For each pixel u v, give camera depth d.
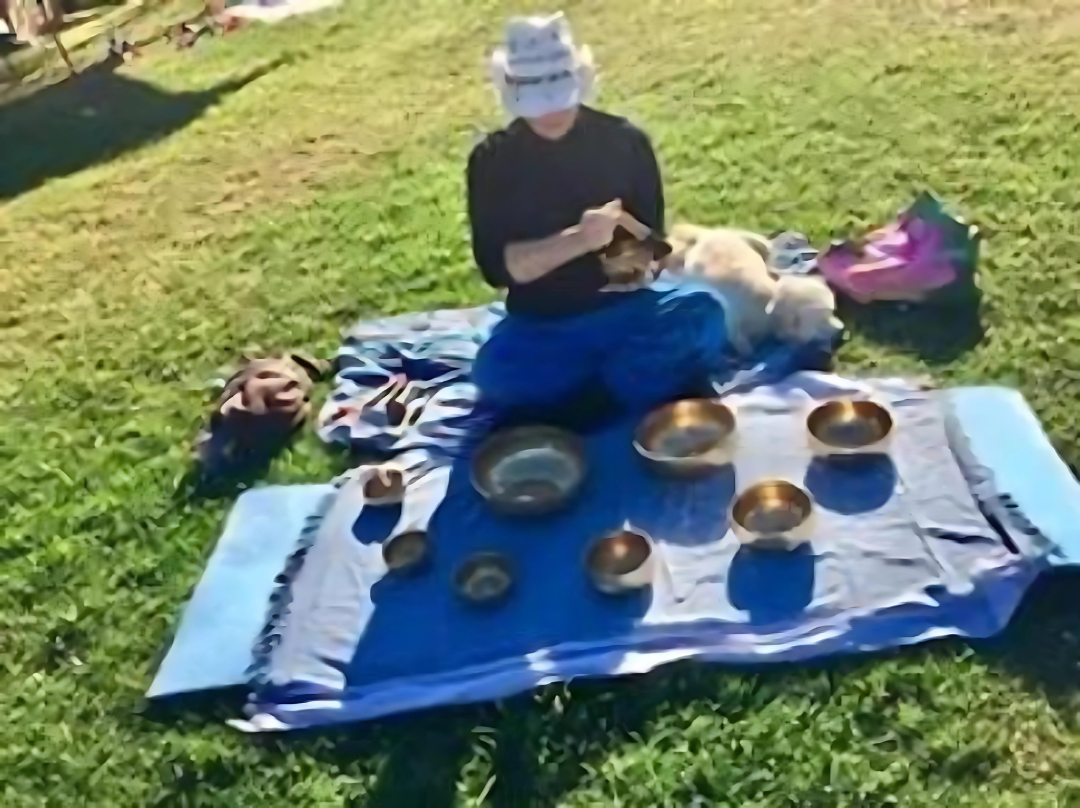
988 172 4.83
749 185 5.06
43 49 8.91
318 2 8.98
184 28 9.05
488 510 3.53
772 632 3.05
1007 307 4.04
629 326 3.76
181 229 5.80
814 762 2.81
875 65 5.88
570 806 2.83
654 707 2.97
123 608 3.59
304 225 5.52
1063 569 3.03
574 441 3.60
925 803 2.70
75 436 4.36
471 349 4.26
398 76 7.22
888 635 3.01
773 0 6.98
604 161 3.70
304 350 4.59
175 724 3.19
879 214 4.69
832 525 3.29
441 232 5.21
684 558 3.28
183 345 4.76
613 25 7.14
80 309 5.23
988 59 5.72
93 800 3.08
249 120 7.10
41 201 6.64
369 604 3.34
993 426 3.51
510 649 3.13
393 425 4.00
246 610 3.44
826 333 3.95
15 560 3.85
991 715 2.84
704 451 3.48
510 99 3.53
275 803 2.97
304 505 3.75
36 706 3.35
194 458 4.07
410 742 3.01
